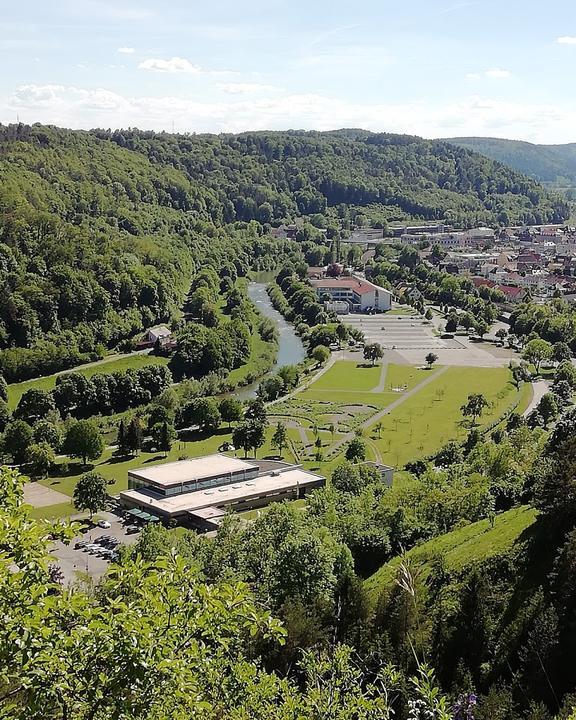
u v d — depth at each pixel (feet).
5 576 81.66
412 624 216.13
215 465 491.31
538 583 244.42
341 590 234.99
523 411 623.36
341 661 121.19
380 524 353.72
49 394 625.00
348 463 463.01
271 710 109.40
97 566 360.48
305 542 275.80
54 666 78.89
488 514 336.49
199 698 91.66
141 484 469.16
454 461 497.46
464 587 243.40
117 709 80.12
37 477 506.07
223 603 89.51
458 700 145.07
